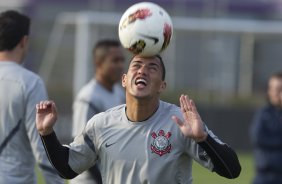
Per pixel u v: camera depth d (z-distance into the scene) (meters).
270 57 65.69
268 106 26.31
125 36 14.59
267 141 25.78
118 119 14.59
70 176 15.00
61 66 67.12
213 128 61.09
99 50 22.33
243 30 63.91
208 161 14.09
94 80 22.53
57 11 79.69
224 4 75.56
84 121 21.77
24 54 17.83
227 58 64.88
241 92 63.75
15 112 16.91
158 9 14.73
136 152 14.26
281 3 84.56
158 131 14.27
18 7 79.12
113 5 75.44
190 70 65.12
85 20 58.34
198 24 63.84
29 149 17.19
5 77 17.09
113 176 14.52
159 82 14.39
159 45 14.48
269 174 25.95
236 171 14.22
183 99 14.04
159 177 14.20
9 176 16.83
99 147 14.65
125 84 14.61
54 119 14.41
